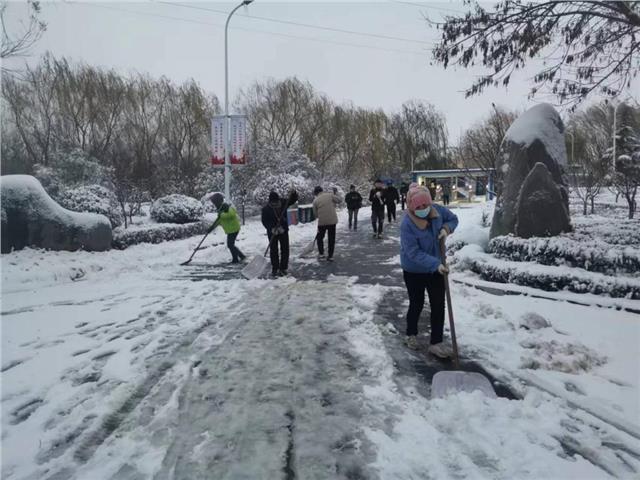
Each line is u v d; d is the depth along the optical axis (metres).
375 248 11.80
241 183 24.61
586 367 3.83
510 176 8.17
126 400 3.38
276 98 32.56
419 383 3.61
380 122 39.28
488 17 7.34
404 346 4.43
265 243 13.21
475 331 4.76
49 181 14.37
